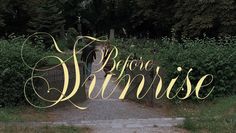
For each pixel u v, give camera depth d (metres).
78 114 13.83
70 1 68.44
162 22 48.81
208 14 35.44
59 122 12.23
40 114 13.55
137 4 51.28
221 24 34.72
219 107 13.93
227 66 15.15
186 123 11.55
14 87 13.91
